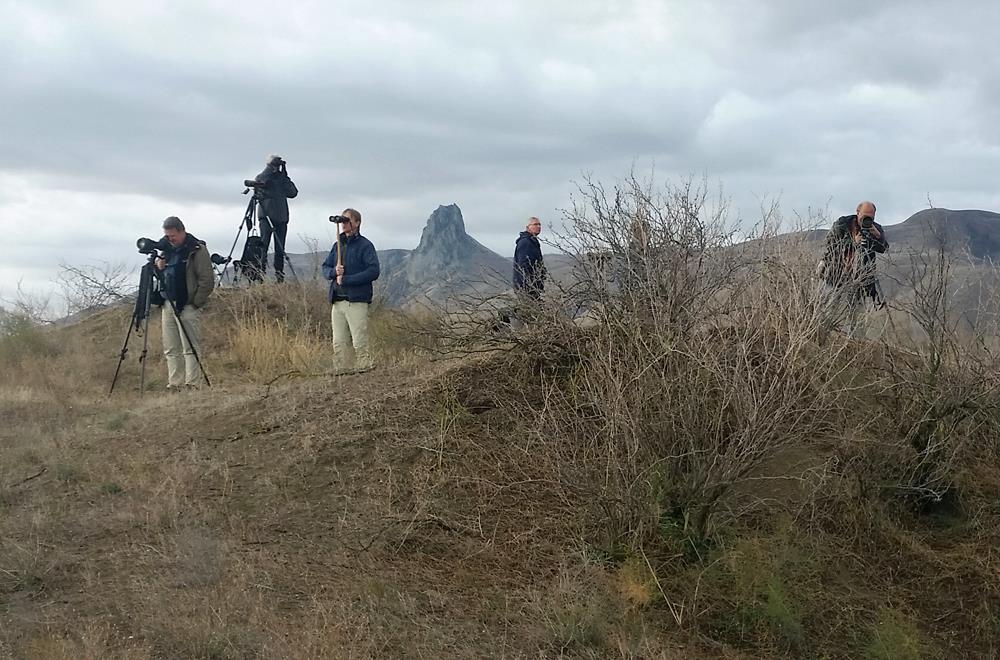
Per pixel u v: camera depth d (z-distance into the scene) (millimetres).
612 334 6664
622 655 4820
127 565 5316
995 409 6898
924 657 5465
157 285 10742
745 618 5359
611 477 5793
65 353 13062
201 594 4910
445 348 8422
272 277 14992
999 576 6105
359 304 10055
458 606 5156
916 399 6832
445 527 6055
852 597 5867
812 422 6199
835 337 6785
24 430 8297
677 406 5902
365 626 4754
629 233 7047
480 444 6992
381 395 7984
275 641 4453
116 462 7125
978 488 6898
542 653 4762
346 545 5719
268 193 14789
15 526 5891
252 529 5871
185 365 10734
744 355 5793
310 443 7141
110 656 4242
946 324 6926
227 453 7172
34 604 4844
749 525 6203
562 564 5680
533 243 9984
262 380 10398
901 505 6691
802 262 6754
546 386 7438
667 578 5582
